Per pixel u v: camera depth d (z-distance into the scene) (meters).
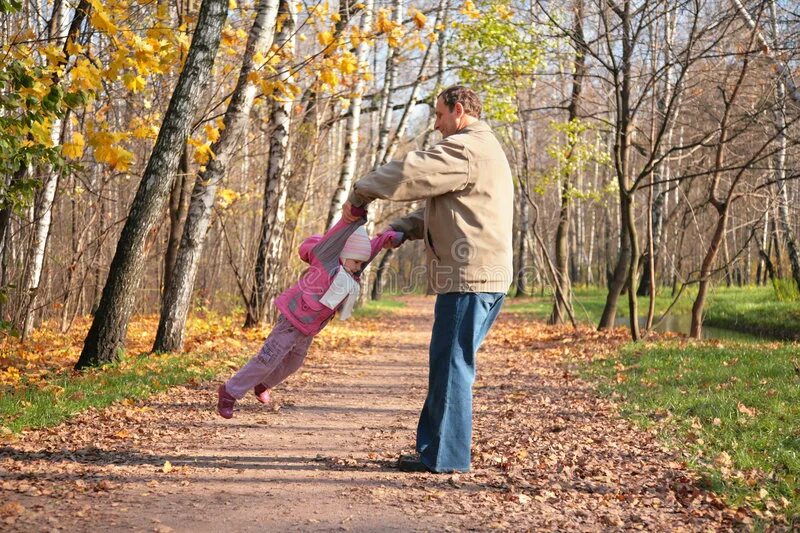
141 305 19.25
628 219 13.56
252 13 12.59
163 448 4.97
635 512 3.82
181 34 9.73
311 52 14.16
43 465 4.30
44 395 6.75
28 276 11.61
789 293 23.25
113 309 9.02
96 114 11.36
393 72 20.69
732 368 8.88
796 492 4.19
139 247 9.11
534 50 17.98
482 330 4.56
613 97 17.70
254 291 15.57
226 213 18.25
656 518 3.72
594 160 22.17
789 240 23.09
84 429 5.43
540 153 26.95
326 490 4.05
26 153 6.73
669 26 15.09
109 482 4.03
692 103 14.80
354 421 6.42
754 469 4.67
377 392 8.34
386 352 13.52
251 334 13.96
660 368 9.69
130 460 4.58
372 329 19.81
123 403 6.60
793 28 13.18
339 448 5.23
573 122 19.53
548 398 7.91
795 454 4.99
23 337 11.63
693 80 14.70
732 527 3.61
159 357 10.05
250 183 20.27
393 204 27.47
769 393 7.13
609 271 41.41
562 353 12.95
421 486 4.17
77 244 14.12
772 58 12.38
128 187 16.94
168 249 14.59
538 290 46.25
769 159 17.05
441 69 20.59
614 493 4.15
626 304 28.50
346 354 12.68
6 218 9.62
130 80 7.44
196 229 11.09
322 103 16.73
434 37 14.24
